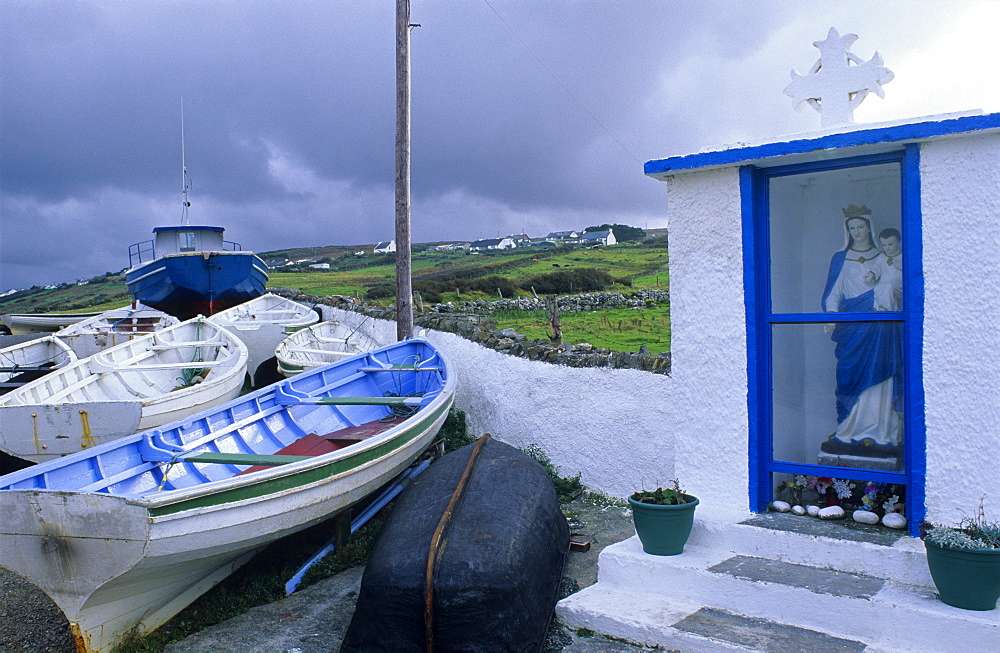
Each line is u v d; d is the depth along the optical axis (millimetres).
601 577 5676
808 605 4664
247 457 6691
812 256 5887
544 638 5141
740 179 5516
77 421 8727
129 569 5184
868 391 5387
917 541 4824
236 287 22219
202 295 21844
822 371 5727
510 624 4883
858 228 5496
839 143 4969
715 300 5668
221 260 21484
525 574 5172
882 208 5395
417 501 5934
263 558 7164
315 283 43031
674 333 5879
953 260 4754
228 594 6449
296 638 5676
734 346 5594
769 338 5613
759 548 5281
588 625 5234
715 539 5500
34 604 6738
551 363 9375
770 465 5586
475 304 23312
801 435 5863
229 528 5832
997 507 4621
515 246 79125
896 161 5086
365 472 7262
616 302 23922
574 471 8984
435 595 4844
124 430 8797
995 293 4625
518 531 5492
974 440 4699
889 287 5332
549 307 10977
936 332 4816
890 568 4758
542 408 9430
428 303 25734
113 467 6625
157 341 14516
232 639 5707
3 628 6270
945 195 4777
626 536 7277
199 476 7348
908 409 4969
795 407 5840
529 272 40812
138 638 5688
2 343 18062
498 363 10391
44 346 15039
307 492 6484
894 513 5152
